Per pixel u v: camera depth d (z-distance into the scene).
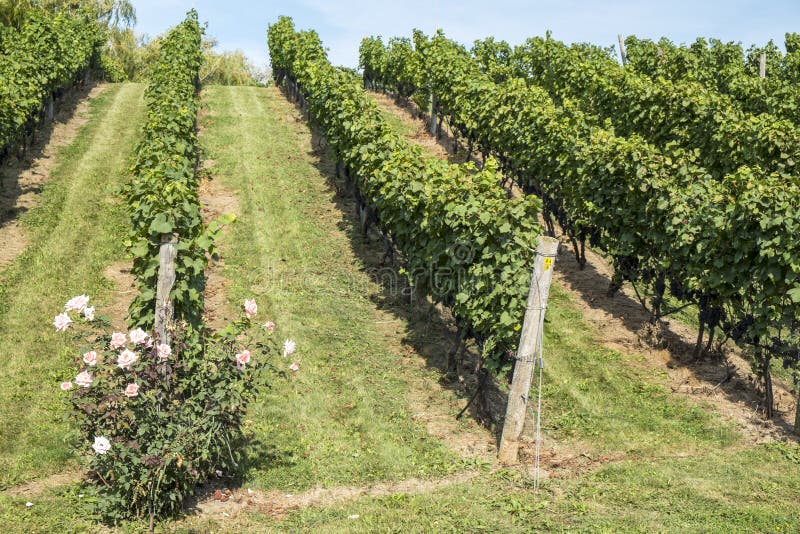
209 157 19.83
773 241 8.32
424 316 12.10
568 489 7.14
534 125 15.33
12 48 22.83
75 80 26.56
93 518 6.07
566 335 11.54
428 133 23.86
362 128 14.60
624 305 12.83
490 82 19.16
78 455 7.05
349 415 8.78
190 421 6.27
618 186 12.03
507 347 8.30
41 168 17.38
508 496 6.94
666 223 10.58
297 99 27.58
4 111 14.70
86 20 33.47
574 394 9.66
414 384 9.79
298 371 9.76
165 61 25.00
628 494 6.95
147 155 11.94
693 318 12.62
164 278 7.16
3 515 5.95
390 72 29.12
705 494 6.93
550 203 15.35
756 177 10.15
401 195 11.38
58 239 13.48
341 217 16.38
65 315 6.21
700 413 9.07
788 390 10.03
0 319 10.13
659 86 15.76
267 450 7.74
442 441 8.34
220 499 6.71
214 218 15.59
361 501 6.80
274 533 6.08
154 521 6.15
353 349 10.63
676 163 11.43
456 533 6.09
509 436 7.88
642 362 10.66
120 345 6.12
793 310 8.55
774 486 7.10
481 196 9.10
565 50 24.08
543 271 7.63
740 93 18.97
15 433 7.50
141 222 8.23
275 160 20.00
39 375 8.80
